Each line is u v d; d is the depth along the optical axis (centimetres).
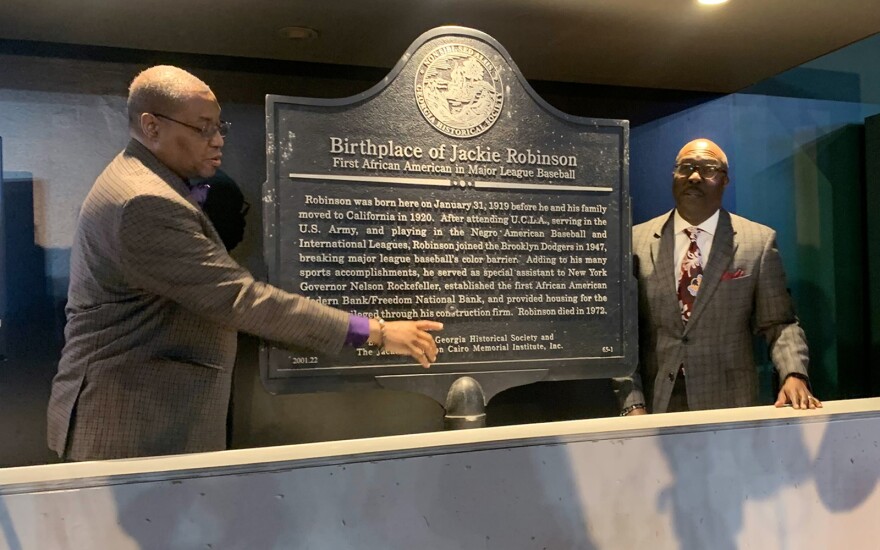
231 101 288
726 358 260
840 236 369
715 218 265
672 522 210
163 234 188
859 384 372
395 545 184
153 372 198
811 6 251
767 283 259
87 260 201
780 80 359
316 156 228
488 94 243
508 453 195
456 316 240
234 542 171
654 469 209
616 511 205
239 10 241
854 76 368
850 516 231
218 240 206
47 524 160
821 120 365
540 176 248
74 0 229
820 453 227
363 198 232
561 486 200
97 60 273
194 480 169
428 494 187
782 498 222
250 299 197
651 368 270
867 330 371
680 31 274
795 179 362
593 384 330
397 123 234
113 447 194
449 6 246
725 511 215
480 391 236
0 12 237
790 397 242
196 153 210
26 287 267
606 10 253
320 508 178
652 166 344
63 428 202
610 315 255
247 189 290
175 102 202
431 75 237
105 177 201
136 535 165
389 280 234
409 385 234
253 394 290
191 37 266
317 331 206
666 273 264
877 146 354
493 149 243
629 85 341
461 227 240
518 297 246
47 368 269
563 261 250
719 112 353
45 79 267
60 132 269
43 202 268
